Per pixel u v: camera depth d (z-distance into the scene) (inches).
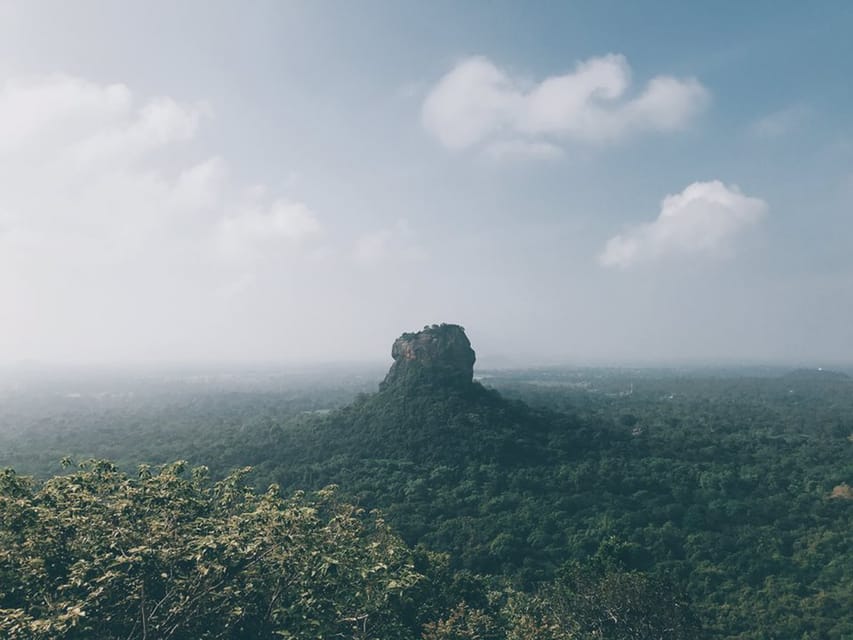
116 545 720.3
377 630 876.0
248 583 786.2
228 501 991.0
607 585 1331.2
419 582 1072.2
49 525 753.0
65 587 673.0
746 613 1749.5
